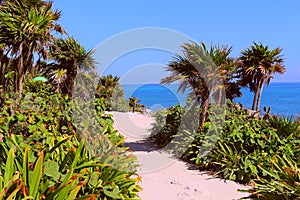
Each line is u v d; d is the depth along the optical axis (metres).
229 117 7.95
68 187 2.93
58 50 11.34
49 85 11.25
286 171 4.51
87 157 3.75
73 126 4.51
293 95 86.19
